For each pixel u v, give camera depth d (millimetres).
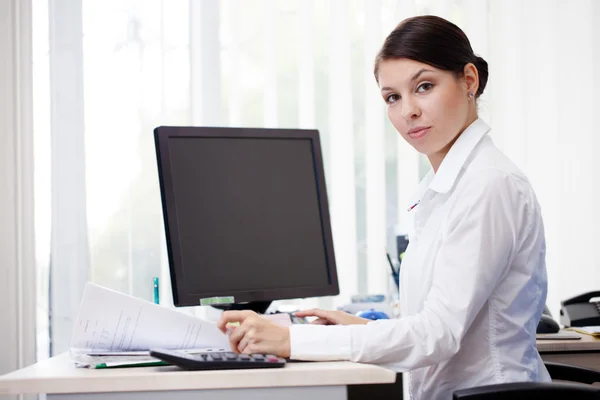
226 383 1047
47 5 2805
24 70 2766
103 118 2809
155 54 2838
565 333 2051
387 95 1479
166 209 1576
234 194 1681
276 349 1183
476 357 1386
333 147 2912
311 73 2898
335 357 1202
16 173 2744
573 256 3025
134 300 1227
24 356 2740
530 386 1186
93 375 1058
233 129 1713
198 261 1601
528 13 3025
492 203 1324
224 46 2881
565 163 3018
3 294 2727
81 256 2770
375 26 2930
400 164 2939
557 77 3018
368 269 2908
